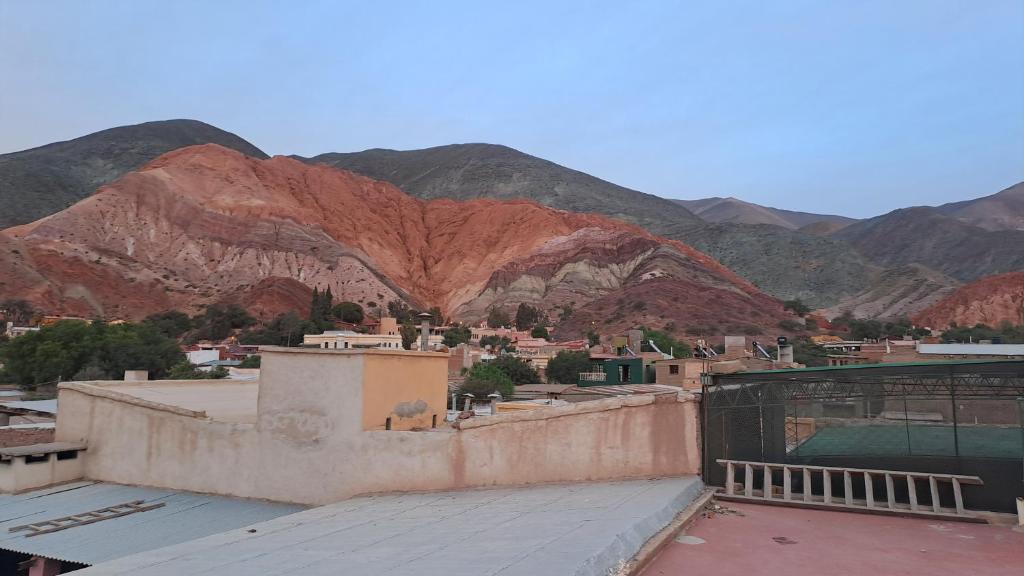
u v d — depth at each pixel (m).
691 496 9.22
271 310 157.12
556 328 168.62
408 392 13.70
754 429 10.87
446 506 9.88
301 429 12.53
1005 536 7.94
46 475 13.80
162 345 64.38
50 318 116.19
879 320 186.12
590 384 47.50
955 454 9.72
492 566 5.45
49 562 10.46
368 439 11.98
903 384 10.43
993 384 9.95
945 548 7.39
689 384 31.39
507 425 11.24
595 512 7.80
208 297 167.25
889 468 10.02
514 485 11.00
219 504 12.43
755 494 9.91
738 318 161.75
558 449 10.91
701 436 10.48
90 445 14.55
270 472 12.66
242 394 18.56
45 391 49.62
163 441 13.82
